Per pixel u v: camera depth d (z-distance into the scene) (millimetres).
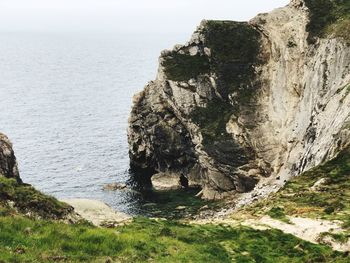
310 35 89562
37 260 20094
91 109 179375
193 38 103625
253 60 96062
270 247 32500
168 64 102188
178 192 90375
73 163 108375
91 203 51406
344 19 86312
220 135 87875
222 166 85938
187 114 94250
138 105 106125
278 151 84000
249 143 85625
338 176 50906
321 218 38844
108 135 137000
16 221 24219
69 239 24125
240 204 74062
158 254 25641
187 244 29281
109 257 22719
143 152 104875
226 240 32875
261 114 88750
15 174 54438
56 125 148000
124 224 33969
